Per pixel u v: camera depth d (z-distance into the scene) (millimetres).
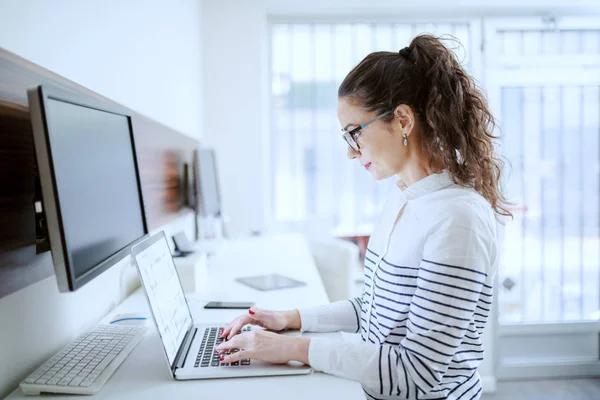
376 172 1092
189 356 1077
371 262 1146
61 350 1088
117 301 1604
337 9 3355
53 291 1134
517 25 3357
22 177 964
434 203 971
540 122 3385
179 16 2637
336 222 3521
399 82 1004
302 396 899
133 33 1830
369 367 926
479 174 1005
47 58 1135
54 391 909
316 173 3510
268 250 2648
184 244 2020
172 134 2344
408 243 993
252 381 966
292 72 3473
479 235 903
